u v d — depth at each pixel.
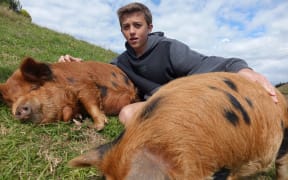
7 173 0.75
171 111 0.54
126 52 1.13
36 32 2.90
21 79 0.96
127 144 0.52
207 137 0.53
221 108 0.57
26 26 3.17
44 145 0.87
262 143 0.66
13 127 0.92
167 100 0.56
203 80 0.63
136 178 0.47
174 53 0.98
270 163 0.73
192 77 0.66
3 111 0.99
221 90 0.61
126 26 1.01
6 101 0.98
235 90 0.64
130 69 1.11
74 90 0.98
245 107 0.62
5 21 3.11
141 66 1.05
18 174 0.76
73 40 3.10
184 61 0.96
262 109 0.67
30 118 0.93
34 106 0.93
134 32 1.00
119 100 1.07
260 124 0.65
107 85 1.05
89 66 1.05
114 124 1.00
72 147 0.88
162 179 0.48
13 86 0.96
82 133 0.93
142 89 1.10
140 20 1.00
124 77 1.11
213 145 0.54
